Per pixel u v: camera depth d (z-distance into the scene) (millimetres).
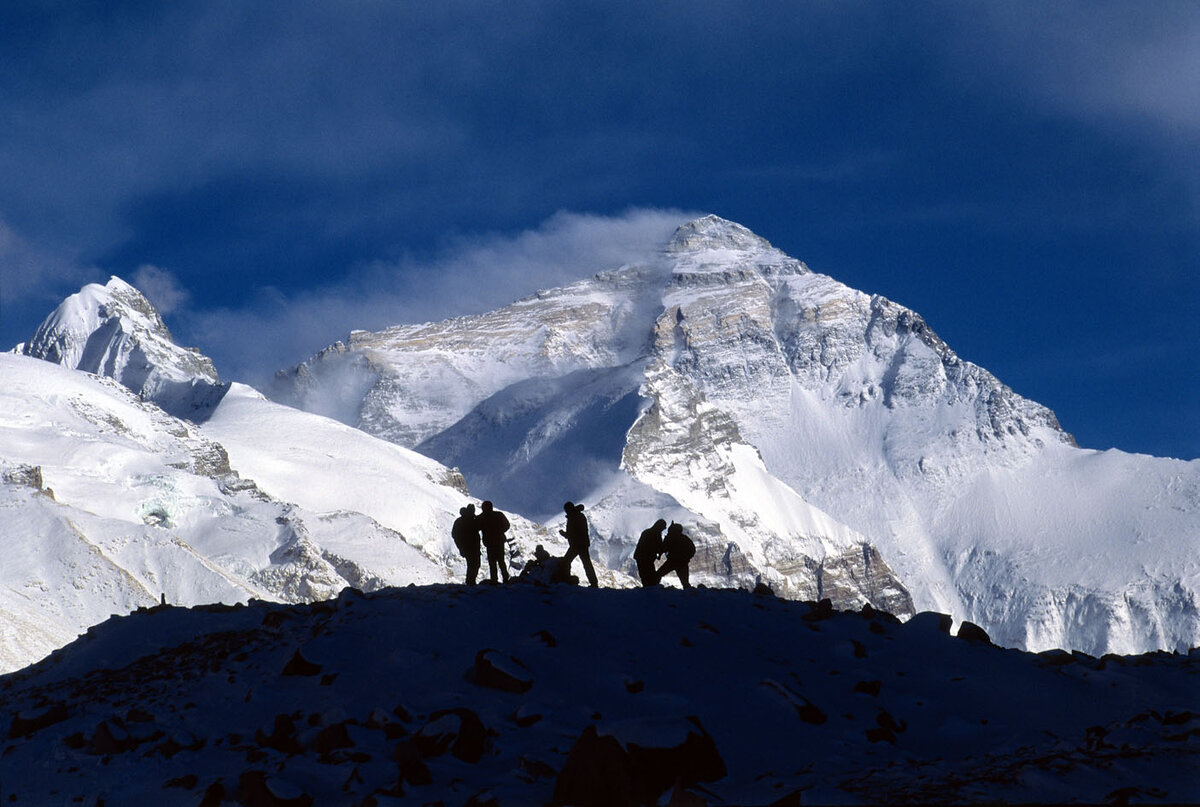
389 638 64375
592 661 61438
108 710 61875
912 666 64375
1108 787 41781
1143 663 66062
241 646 69062
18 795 51594
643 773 43969
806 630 68812
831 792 41594
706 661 62562
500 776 48375
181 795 48094
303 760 50562
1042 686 61969
